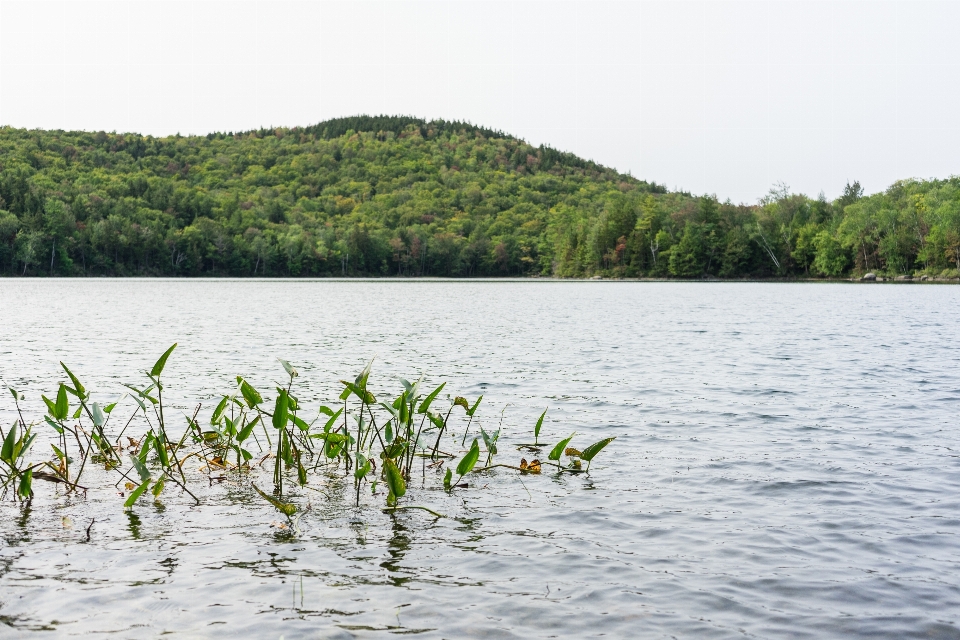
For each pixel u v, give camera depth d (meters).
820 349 25.52
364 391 9.91
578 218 174.50
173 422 12.84
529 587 6.21
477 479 9.54
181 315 42.78
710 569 6.59
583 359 22.39
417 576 6.41
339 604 5.86
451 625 5.53
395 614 5.70
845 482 9.27
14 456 8.59
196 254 154.12
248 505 8.42
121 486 9.18
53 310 46.44
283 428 9.49
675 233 142.12
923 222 108.75
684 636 5.41
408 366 20.61
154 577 6.34
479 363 21.33
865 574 6.49
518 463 10.38
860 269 116.56
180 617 5.61
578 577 6.41
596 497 8.72
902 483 9.23
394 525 7.73
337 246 172.00
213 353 23.50
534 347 25.94
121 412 13.61
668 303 61.34
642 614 5.73
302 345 26.23
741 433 12.19
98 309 48.03
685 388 16.86
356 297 71.62
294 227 177.38
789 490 8.95
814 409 14.28
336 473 9.91
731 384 17.45
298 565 6.63
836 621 5.64
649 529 7.61
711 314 46.19
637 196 177.38
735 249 129.12
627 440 11.70
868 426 12.70
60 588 6.10
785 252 127.44
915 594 6.09
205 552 6.92
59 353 23.16
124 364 20.55
